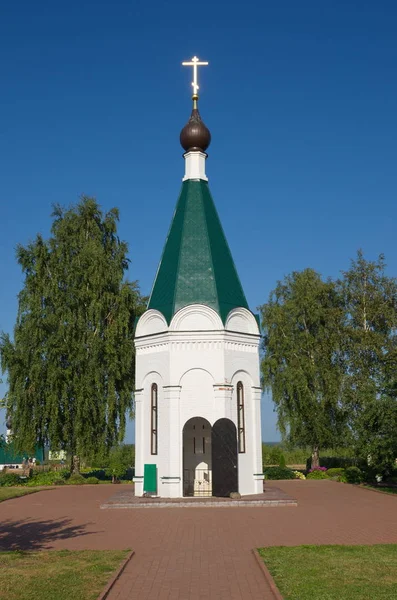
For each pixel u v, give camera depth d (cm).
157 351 2856
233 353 2816
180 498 2592
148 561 1452
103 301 4197
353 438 3481
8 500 2934
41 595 1143
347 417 4284
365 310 4384
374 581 1221
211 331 2770
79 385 3944
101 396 4006
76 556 1487
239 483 2741
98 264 4241
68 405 3991
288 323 4703
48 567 1367
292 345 4600
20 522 2161
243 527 1947
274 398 4606
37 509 2542
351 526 1970
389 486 3381
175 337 2781
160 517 2205
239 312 2892
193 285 2852
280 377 4581
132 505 2486
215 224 3075
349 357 4353
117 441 4109
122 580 1275
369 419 3123
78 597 1130
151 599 1137
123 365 4116
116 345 4147
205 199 3100
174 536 1795
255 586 1223
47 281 4225
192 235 2969
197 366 2756
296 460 5909
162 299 2903
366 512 2320
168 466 2680
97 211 4509
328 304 4738
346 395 4094
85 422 3950
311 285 4769
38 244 4275
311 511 2341
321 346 4531
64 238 4347
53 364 3922
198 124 3191
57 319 4056
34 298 4134
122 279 4425
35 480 3978
